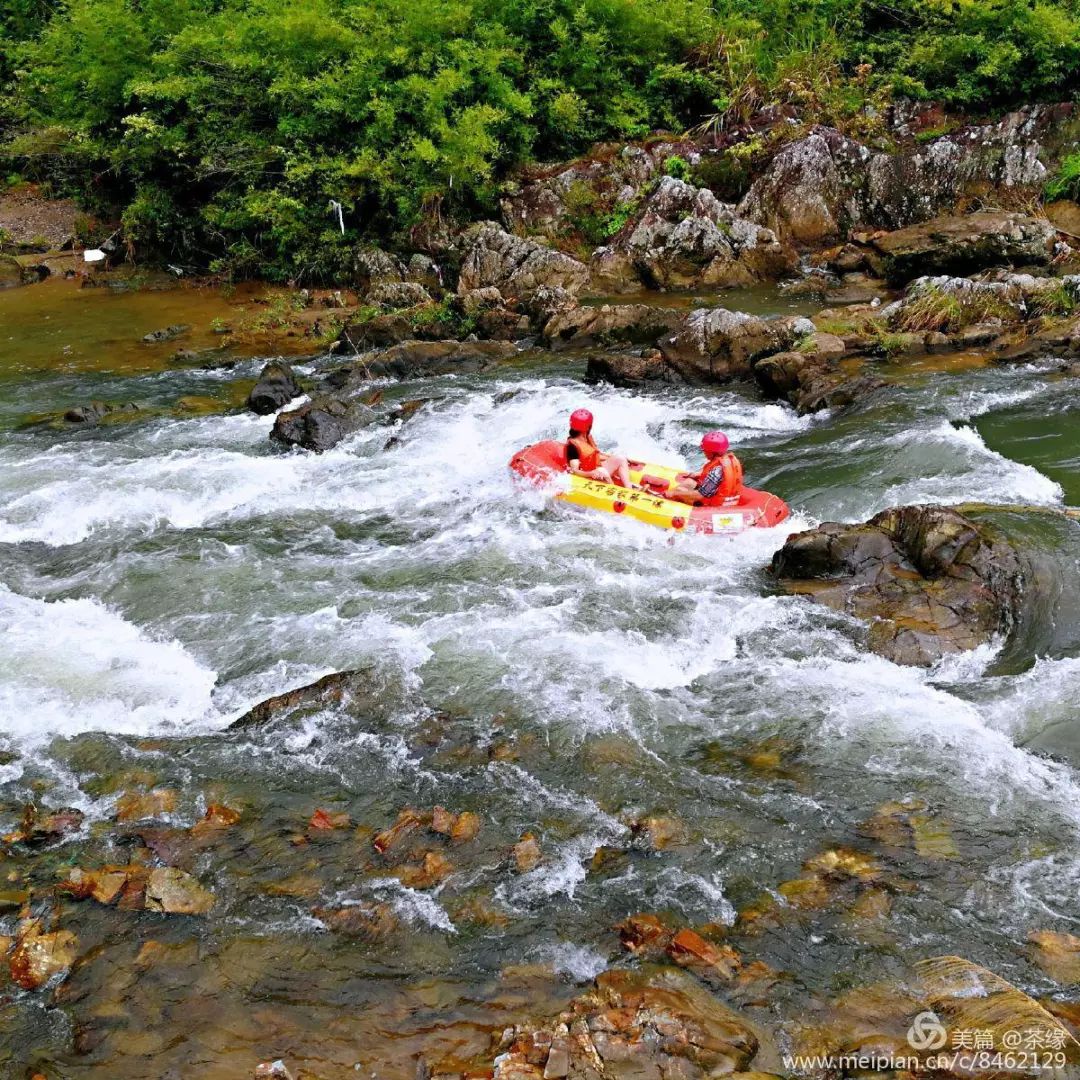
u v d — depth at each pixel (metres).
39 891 5.66
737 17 22.20
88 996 5.00
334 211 20.58
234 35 20.86
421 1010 4.89
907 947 5.14
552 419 12.67
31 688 7.61
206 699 7.48
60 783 6.61
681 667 7.60
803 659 7.54
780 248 19.06
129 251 22.62
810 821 6.04
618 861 5.80
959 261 16.97
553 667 7.60
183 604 8.79
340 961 5.18
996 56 19.84
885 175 19.72
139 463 11.90
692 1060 4.52
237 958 5.20
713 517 9.38
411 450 11.98
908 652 7.42
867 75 21.38
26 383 15.36
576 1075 4.45
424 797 6.37
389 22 20.81
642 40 22.03
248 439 12.65
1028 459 10.48
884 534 8.39
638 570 8.98
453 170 19.70
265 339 17.38
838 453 11.06
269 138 21.34
